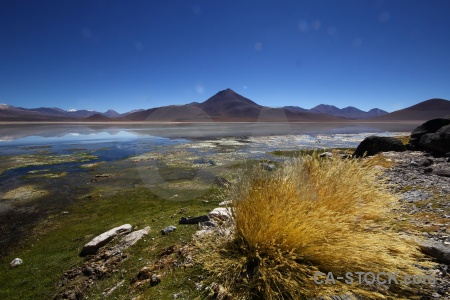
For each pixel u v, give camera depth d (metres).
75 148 34.25
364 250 2.92
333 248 2.93
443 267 2.81
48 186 15.36
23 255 6.79
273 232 3.22
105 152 29.70
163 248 4.36
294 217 3.33
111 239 5.71
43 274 4.98
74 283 4.21
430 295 2.44
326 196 4.05
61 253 6.04
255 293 2.67
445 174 6.91
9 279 5.14
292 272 2.81
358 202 4.17
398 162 9.31
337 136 53.50
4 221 10.11
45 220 9.97
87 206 11.34
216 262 3.18
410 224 3.88
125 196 12.30
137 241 5.04
